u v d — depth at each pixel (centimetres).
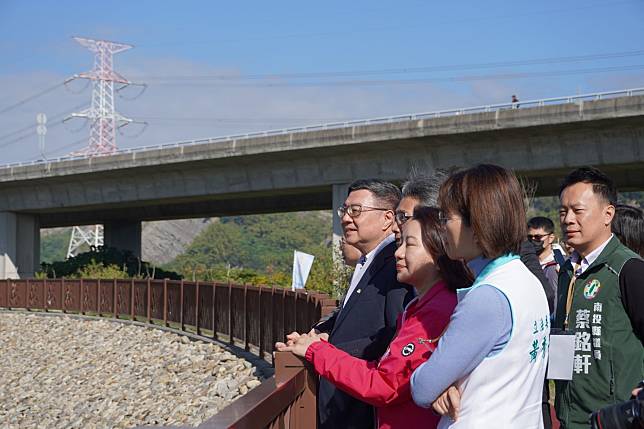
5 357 2378
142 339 2275
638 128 2286
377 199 458
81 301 3106
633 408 275
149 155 3441
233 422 295
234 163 3297
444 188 311
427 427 340
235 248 9988
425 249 344
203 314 2194
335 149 2894
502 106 2434
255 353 1750
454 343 287
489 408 288
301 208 3966
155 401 1477
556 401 418
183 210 4450
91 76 8281
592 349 398
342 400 423
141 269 4412
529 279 299
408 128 2631
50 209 4175
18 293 3500
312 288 2197
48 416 1566
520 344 288
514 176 304
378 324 423
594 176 417
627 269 393
